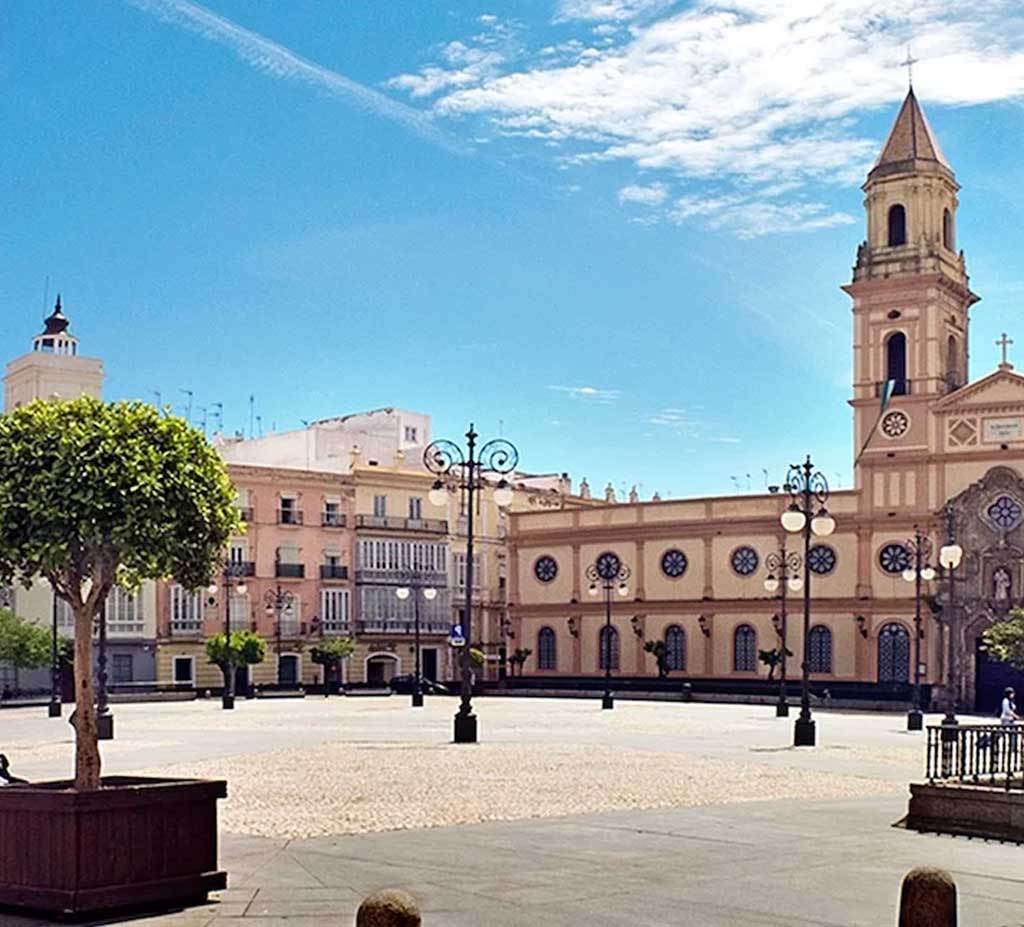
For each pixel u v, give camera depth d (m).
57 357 80.38
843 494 75.38
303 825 18.88
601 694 79.56
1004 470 70.06
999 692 69.69
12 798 12.50
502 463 42.38
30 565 13.73
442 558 92.75
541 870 15.21
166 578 14.82
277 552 84.56
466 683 35.91
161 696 73.44
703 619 80.12
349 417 103.44
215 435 100.12
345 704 64.56
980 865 15.95
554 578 87.00
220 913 12.59
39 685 73.62
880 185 75.12
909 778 27.08
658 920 12.62
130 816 12.62
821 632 75.81
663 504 82.38
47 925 12.09
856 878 14.93
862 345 75.12
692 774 26.92
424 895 13.66
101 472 13.47
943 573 71.31
